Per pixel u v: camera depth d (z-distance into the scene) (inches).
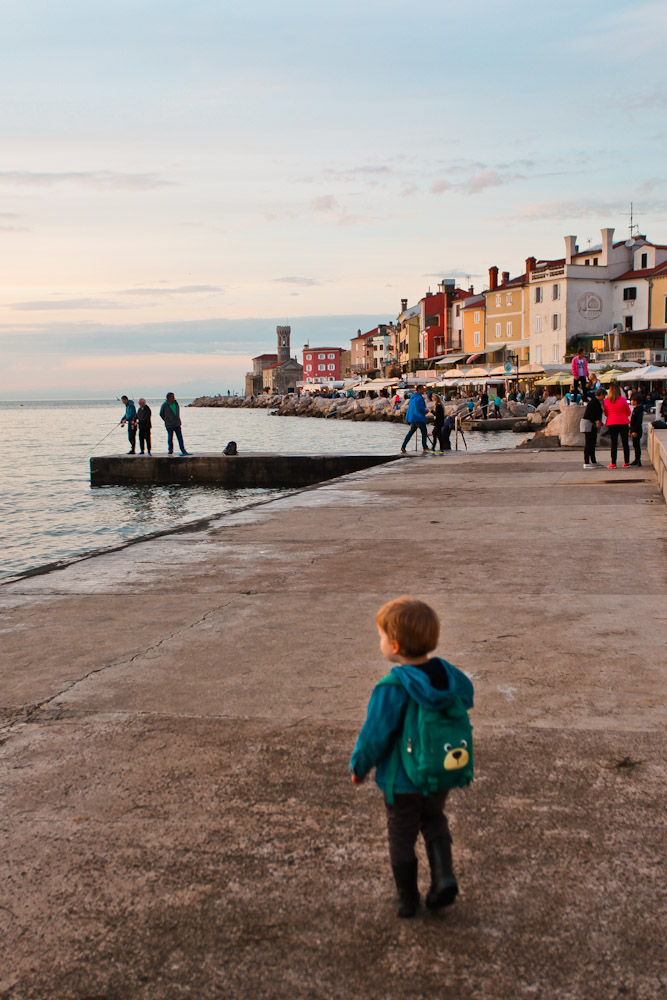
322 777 152.5
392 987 99.2
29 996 99.4
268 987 99.9
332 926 110.4
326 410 3752.5
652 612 257.0
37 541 693.9
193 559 366.0
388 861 125.0
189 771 156.3
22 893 119.3
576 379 1173.7
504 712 180.2
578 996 96.8
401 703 106.6
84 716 185.2
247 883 120.4
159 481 1053.2
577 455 903.7
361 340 6097.4
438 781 105.1
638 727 170.9
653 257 2910.9
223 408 7504.9
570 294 2925.7
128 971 103.2
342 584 308.3
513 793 144.0
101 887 120.3
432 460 896.9
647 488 576.1
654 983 98.3
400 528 435.8
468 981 99.7
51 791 149.9
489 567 331.0
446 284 3929.6
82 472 1293.1
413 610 106.8
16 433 2876.5
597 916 110.6
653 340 2874.0
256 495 940.6
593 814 136.4
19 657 230.1
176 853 128.6
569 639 231.5
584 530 411.5
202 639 241.4
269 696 193.6
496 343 3376.0
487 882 118.7
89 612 277.3
